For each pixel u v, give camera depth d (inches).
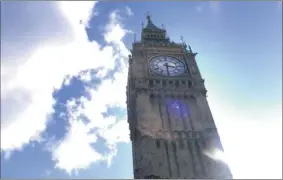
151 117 2225.6
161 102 2364.7
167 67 2650.1
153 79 2506.2
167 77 2546.8
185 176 1937.7
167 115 2276.1
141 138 2113.7
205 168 1991.9
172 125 2209.6
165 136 2124.8
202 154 2065.7
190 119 2266.2
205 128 2197.3
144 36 3216.0
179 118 2265.0
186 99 2417.6
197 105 2368.4
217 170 1987.0
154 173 1915.6
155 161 1975.9
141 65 2645.2
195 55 2817.4
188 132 2171.5
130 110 2696.9
